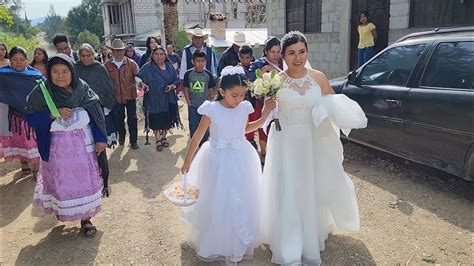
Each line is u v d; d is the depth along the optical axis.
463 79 3.91
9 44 15.26
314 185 3.13
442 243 3.36
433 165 4.24
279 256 3.10
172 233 3.79
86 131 3.57
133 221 4.07
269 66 4.67
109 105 5.95
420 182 4.63
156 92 6.39
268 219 3.24
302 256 3.12
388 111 4.66
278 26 13.18
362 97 5.08
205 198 3.14
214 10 34.59
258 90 2.97
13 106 4.99
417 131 4.30
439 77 4.16
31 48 16.27
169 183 5.10
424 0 8.14
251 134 5.79
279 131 3.16
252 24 33.31
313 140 3.19
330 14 10.70
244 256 3.24
